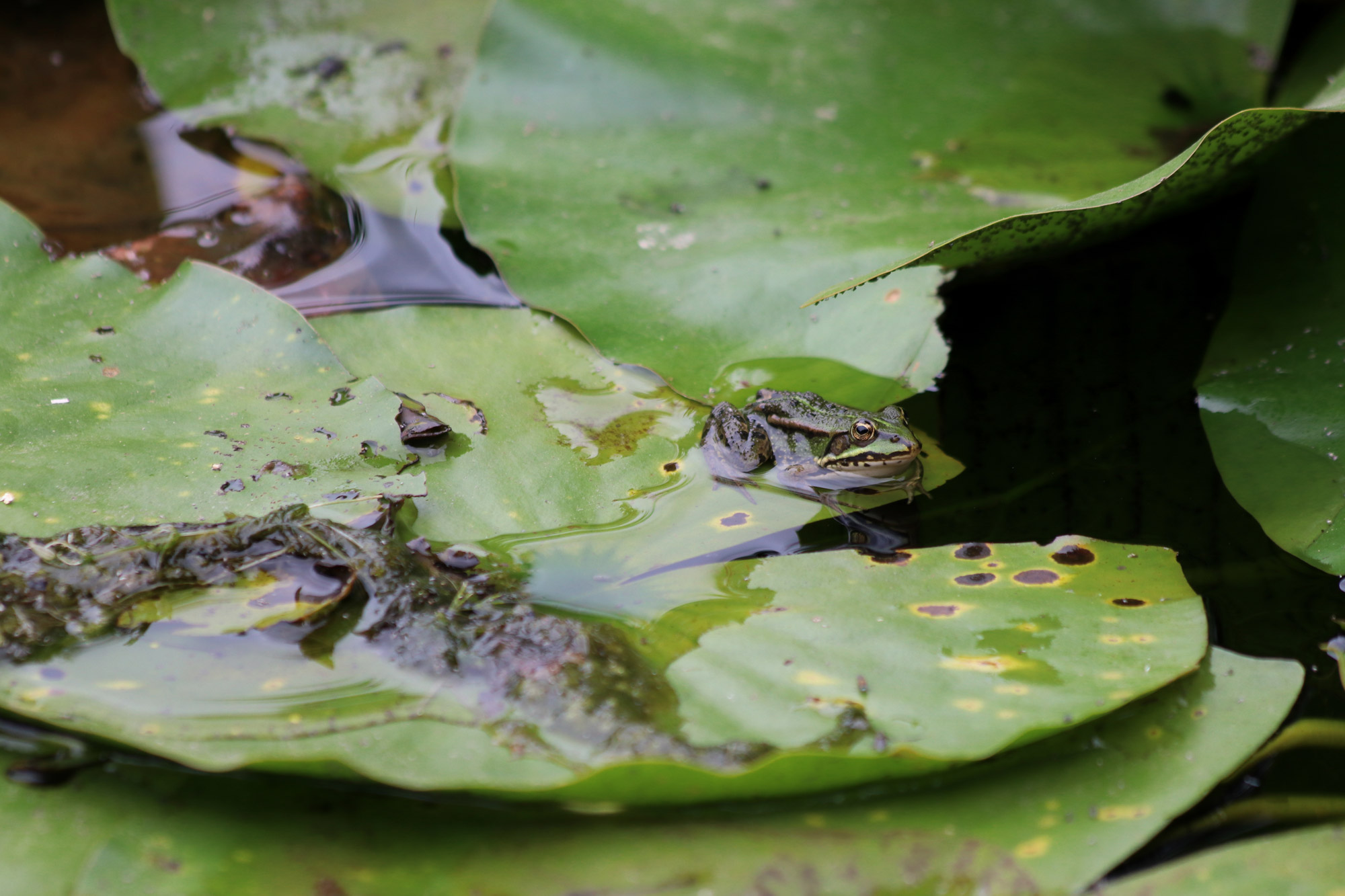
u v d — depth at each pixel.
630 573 2.61
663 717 2.57
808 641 2.59
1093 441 2.65
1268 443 2.64
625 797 2.56
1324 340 2.65
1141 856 2.56
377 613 2.59
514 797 2.57
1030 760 2.57
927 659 2.59
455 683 2.58
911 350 2.67
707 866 2.56
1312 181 2.67
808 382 2.66
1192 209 2.70
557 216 2.69
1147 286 2.70
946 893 2.55
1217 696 2.58
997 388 2.67
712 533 2.62
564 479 2.63
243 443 2.62
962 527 2.63
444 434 2.63
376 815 2.57
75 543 2.59
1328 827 2.56
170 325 2.64
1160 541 2.62
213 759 2.56
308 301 2.68
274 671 2.58
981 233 2.63
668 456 2.64
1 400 2.61
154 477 2.61
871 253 2.68
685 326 2.67
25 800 2.56
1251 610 2.61
